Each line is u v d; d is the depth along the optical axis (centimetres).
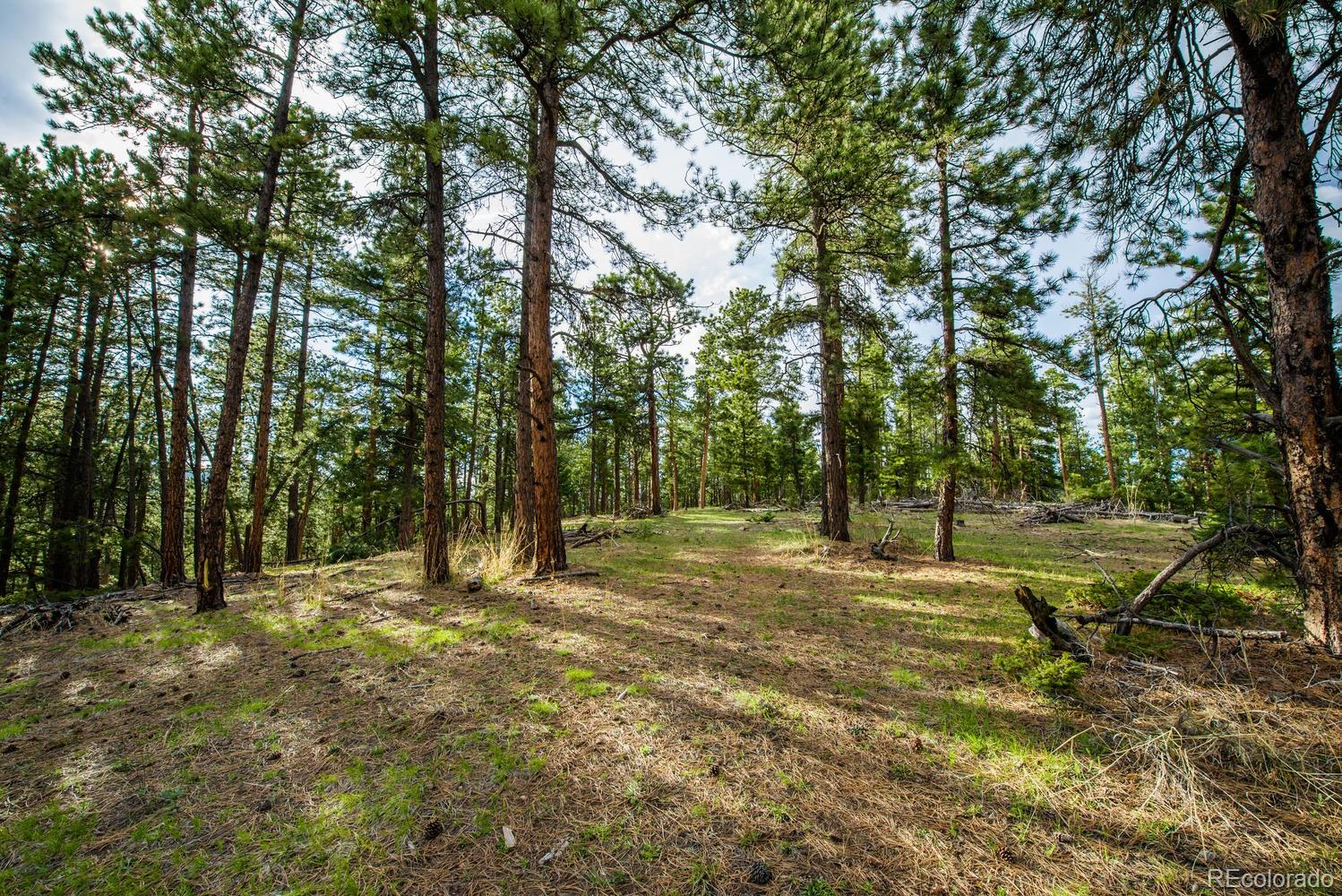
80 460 1366
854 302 1091
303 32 736
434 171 762
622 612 589
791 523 1741
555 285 902
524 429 973
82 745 310
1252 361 428
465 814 236
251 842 221
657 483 2419
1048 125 480
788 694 362
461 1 524
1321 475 368
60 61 828
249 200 866
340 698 366
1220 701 310
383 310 1345
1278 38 361
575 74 703
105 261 920
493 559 840
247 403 1997
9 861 211
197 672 438
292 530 1733
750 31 608
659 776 263
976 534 1401
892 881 196
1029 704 342
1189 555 437
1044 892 190
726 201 915
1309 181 373
